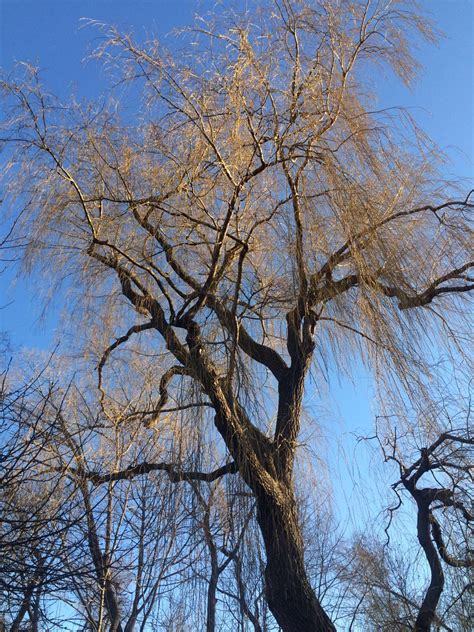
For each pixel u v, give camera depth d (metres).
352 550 9.04
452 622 8.01
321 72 7.45
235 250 7.33
